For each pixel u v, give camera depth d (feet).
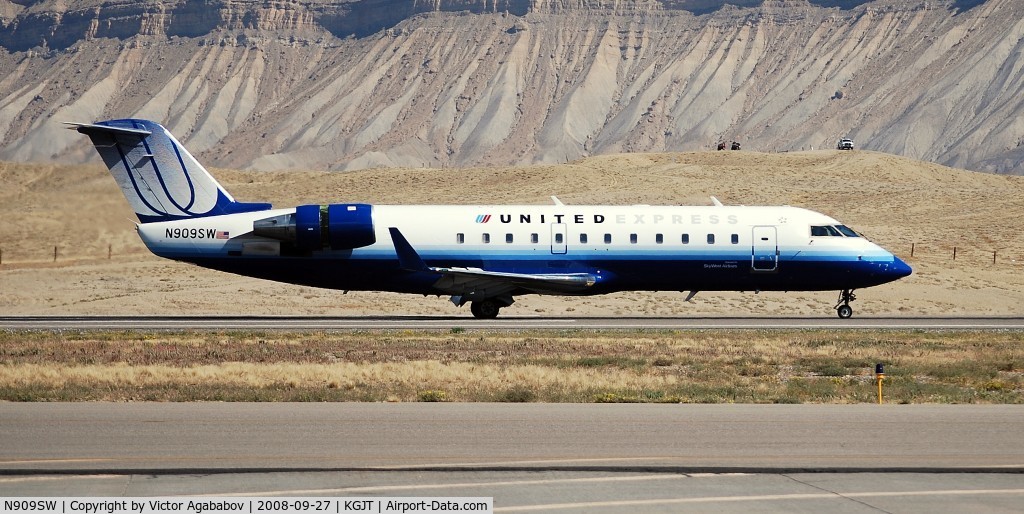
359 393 263.29
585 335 408.46
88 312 577.43
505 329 435.12
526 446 199.93
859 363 336.70
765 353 358.84
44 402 247.09
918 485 174.09
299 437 206.08
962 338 409.28
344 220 469.98
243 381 284.41
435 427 216.95
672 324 466.70
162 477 175.83
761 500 164.25
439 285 479.41
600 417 229.86
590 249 481.87
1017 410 243.60
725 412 238.07
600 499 164.04
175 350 352.08
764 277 495.00
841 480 177.17
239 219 476.13
